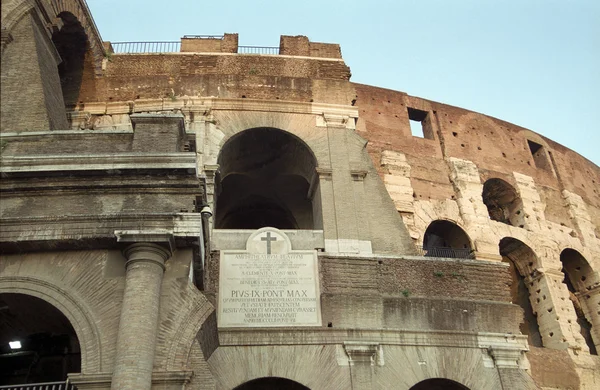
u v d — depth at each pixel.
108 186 15.91
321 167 26.30
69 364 18.97
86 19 26.39
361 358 21.23
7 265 14.84
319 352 21.17
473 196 35.50
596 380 31.08
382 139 35.81
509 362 22.75
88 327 14.08
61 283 14.66
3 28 18.75
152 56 28.84
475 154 38.06
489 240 34.00
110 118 26.81
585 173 43.84
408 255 24.56
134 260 14.69
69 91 27.34
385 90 38.53
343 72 29.88
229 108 27.17
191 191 16.22
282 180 30.95
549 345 32.97
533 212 37.50
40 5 20.48
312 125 27.56
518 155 40.12
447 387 23.17
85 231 15.01
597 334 36.25
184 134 18.14
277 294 22.20
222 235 23.58
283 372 20.62
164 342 14.19
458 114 39.66
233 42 30.52
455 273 24.47
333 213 25.11
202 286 18.17
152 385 13.45
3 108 17.53
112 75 28.09
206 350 16.83
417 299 23.02
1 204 15.39
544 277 34.62
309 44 31.27
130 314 13.81
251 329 21.22
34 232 14.88
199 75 27.95
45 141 16.67
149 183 16.05
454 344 22.52
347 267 23.38
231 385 20.12
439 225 35.03
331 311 21.98
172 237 15.11
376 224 25.33
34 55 18.75
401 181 34.34
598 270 37.66
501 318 23.78
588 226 39.75
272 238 23.38
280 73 29.19
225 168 28.20
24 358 19.14
